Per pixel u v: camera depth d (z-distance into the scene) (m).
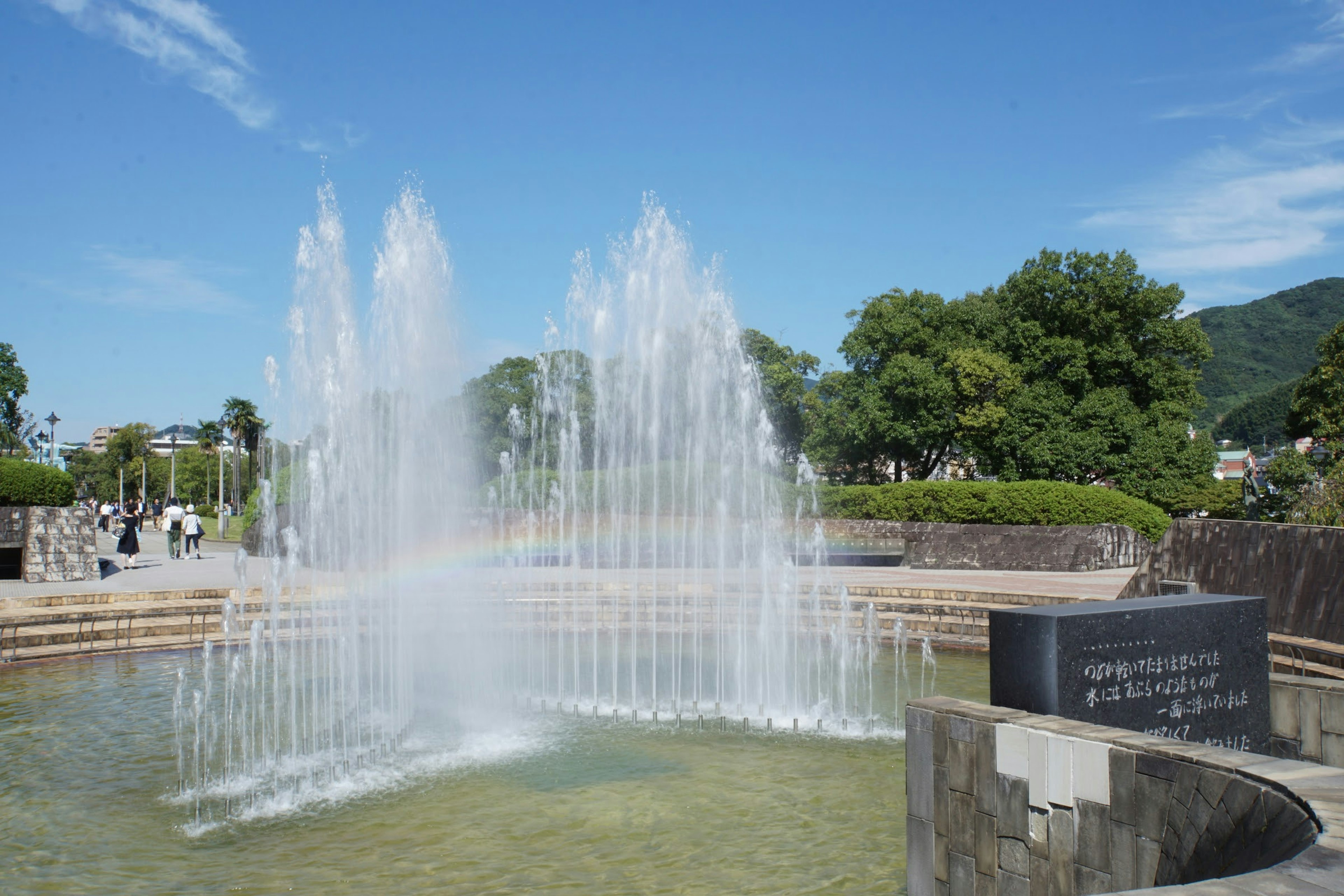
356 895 5.96
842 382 44.91
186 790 8.10
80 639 14.63
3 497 19.64
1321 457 36.97
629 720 10.65
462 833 7.04
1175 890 2.69
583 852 6.65
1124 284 38.12
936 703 5.25
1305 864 2.84
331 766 8.79
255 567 22.44
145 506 54.47
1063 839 4.49
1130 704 5.47
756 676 13.47
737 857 6.53
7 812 7.55
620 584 19.91
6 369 62.78
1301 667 9.98
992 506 24.03
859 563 25.09
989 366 38.72
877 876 6.18
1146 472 35.56
